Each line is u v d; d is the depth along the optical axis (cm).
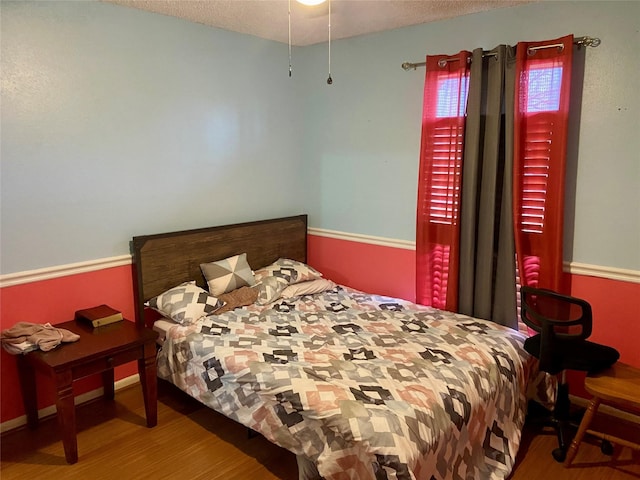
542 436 254
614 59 246
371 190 359
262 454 238
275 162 379
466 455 201
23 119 243
